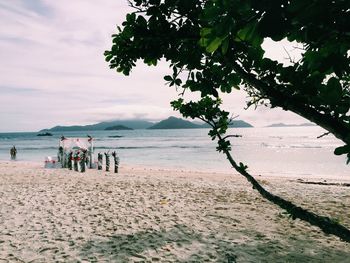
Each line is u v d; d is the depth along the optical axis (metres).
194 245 9.60
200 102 3.67
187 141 132.38
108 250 9.09
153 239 10.01
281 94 1.73
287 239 10.26
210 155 60.56
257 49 1.89
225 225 11.55
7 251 8.89
